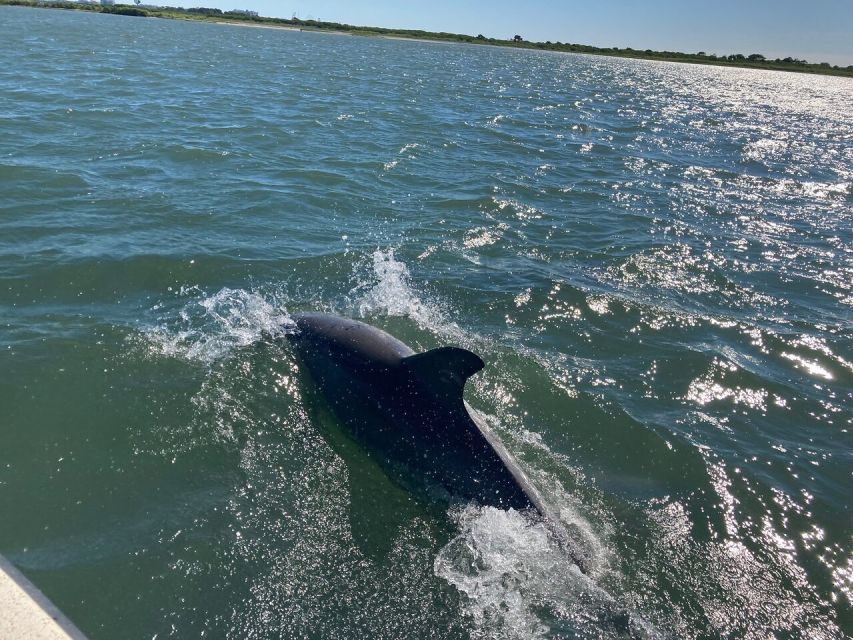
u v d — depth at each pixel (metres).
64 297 8.75
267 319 8.71
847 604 5.35
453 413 6.46
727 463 6.95
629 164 21.59
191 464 6.21
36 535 5.22
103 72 30.69
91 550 5.15
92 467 5.99
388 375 7.02
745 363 8.88
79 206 11.97
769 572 5.62
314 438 6.70
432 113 28.62
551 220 14.43
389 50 82.88
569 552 5.58
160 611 4.75
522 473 6.41
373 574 5.29
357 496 6.04
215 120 21.53
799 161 25.03
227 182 14.63
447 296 10.14
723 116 39.09
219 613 4.80
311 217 13.03
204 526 5.53
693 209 16.48
